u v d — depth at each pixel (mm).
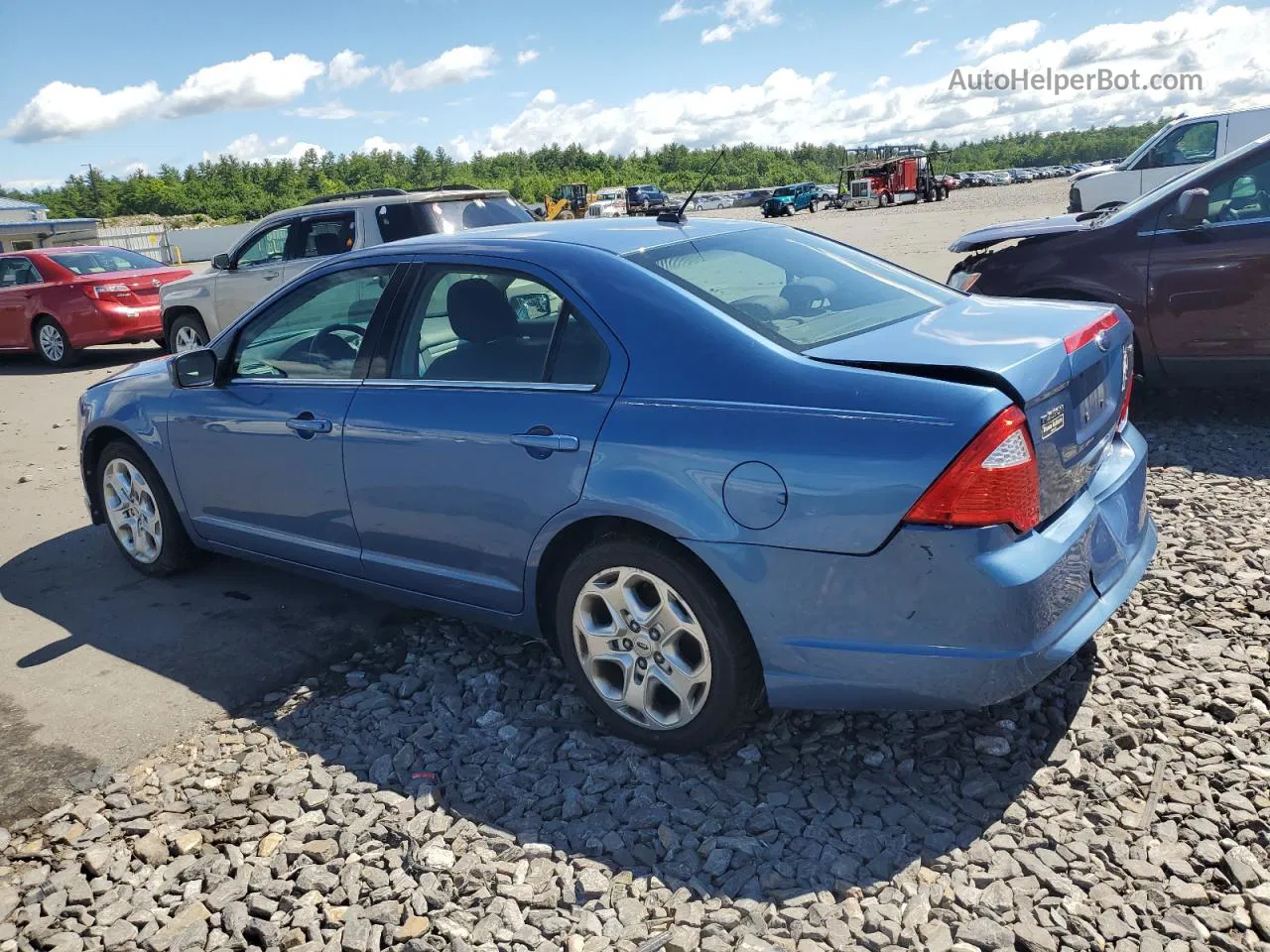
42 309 12438
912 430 2559
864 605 2646
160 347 14188
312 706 3600
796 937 2340
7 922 2600
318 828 2881
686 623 2951
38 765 3312
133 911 2609
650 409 2934
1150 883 2426
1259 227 5605
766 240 3725
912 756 3008
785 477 2672
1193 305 5816
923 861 2564
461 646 4000
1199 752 2898
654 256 3318
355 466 3689
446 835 2807
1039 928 2307
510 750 3221
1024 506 2582
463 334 3457
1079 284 6129
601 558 3053
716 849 2650
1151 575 4047
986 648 2572
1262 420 6109
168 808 3029
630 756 3119
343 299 3857
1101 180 14906
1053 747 2984
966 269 6824
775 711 3299
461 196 9688
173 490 4586
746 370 2854
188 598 4648
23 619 4531
